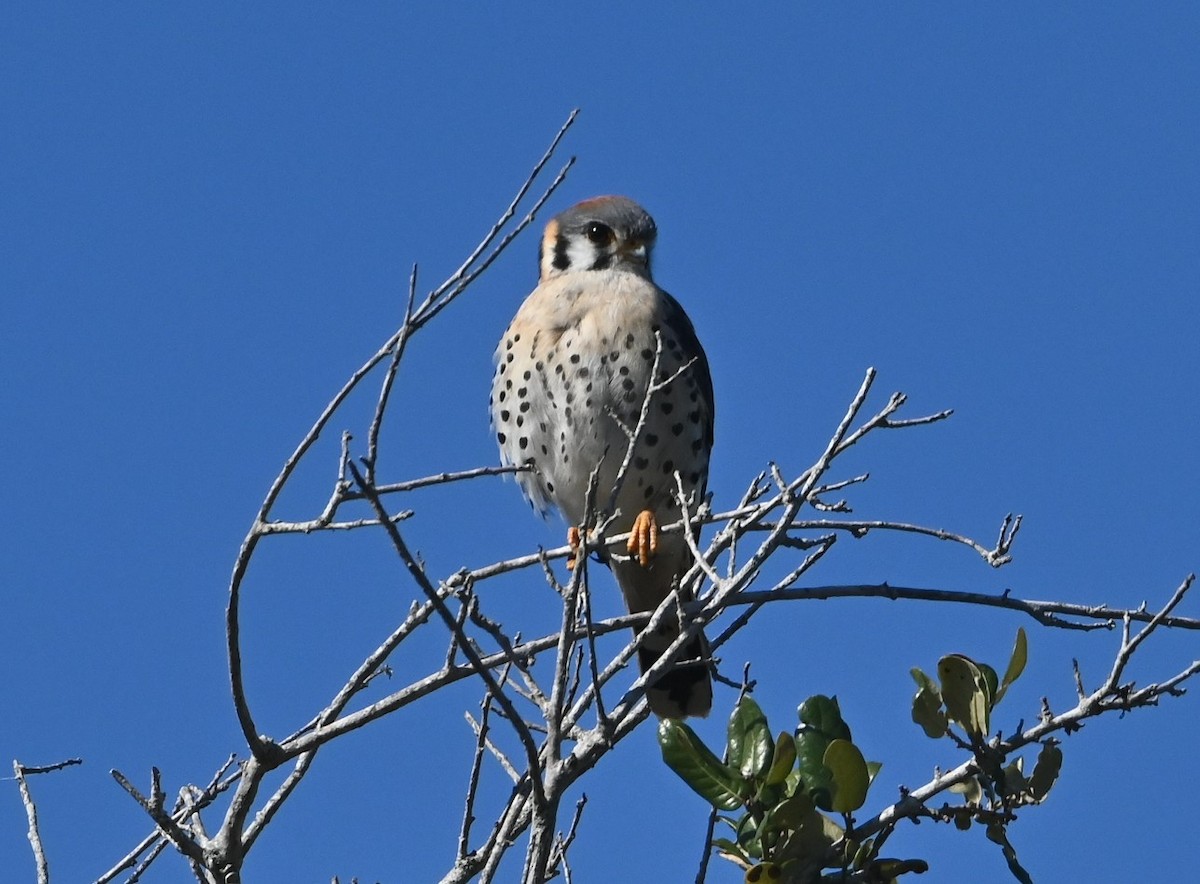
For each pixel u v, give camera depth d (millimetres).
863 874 9734
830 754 9758
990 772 9953
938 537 11000
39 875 9961
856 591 11461
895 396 10180
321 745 10578
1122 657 9977
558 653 9508
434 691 10594
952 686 10117
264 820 10547
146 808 9820
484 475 9992
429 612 10500
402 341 9523
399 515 9531
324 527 9836
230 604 10125
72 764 10812
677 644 10289
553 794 9383
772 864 9641
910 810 9875
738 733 10086
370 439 9508
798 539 11148
